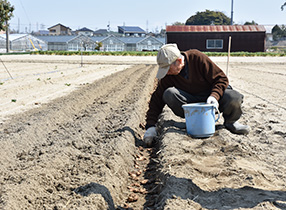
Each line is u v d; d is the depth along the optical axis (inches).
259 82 668.1
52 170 183.0
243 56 1605.6
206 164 191.9
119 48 2957.7
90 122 292.2
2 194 148.5
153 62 1315.2
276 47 2933.1
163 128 271.4
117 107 386.0
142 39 2979.8
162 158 204.8
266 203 140.3
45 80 640.4
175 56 223.3
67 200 155.5
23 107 388.2
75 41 2891.2
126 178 202.7
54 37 2994.6
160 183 177.2
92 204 151.6
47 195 160.9
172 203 144.5
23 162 200.4
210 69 233.0
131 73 786.2
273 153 227.1
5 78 681.0
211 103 229.9
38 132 265.9
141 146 262.5
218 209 141.3
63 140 238.2
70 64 1190.9
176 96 243.3
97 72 861.8
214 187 164.1
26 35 2746.1
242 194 152.3
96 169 189.2
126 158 222.8
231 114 247.8
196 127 233.8
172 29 1887.3
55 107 348.5
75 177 179.8
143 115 372.2
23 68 979.9
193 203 146.3
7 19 1202.0
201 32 1875.0
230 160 193.3
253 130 288.4
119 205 171.2
